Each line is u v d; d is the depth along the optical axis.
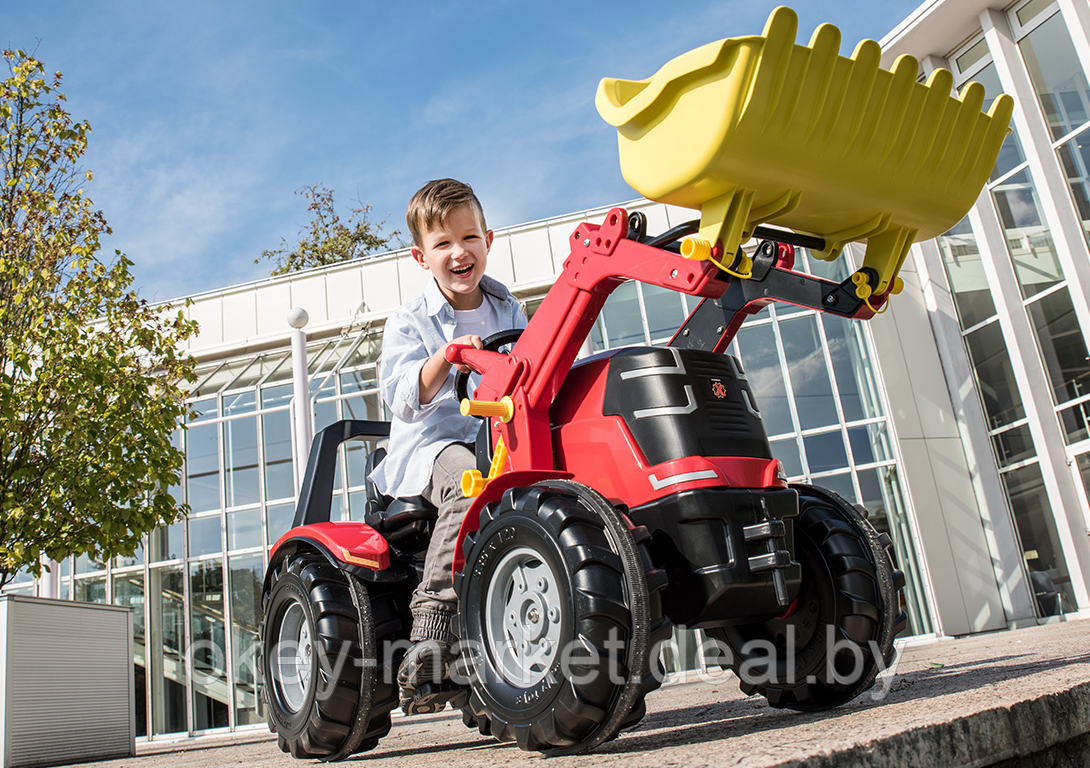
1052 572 12.01
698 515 1.86
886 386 13.03
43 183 9.04
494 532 1.95
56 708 7.06
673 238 1.93
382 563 2.75
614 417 2.06
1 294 8.72
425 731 4.26
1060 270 12.06
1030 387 12.23
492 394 2.29
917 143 1.86
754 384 13.20
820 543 2.26
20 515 7.89
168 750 8.48
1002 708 1.51
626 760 1.50
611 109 1.91
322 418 14.09
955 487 12.78
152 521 8.62
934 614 12.05
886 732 1.33
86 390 8.39
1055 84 12.21
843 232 2.03
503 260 13.84
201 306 15.28
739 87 1.66
